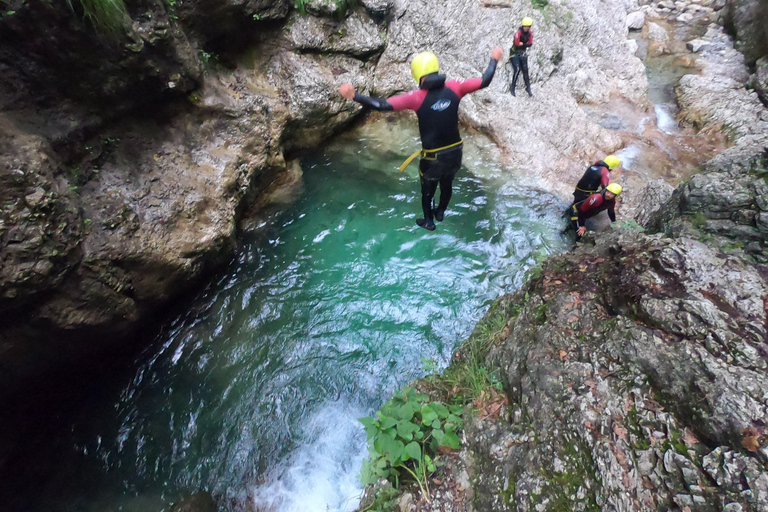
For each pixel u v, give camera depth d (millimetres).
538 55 7812
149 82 4473
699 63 9289
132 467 3924
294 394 4430
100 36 3807
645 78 8633
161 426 4180
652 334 2941
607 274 3748
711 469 2242
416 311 5129
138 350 4668
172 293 4766
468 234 5949
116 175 4367
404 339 4867
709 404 2443
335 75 6828
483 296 5262
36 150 3457
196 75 4969
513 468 2869
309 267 5551
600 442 2629
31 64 3566
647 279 3330
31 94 3646
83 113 4047
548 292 3984
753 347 2596
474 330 4664
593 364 3039
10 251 3090
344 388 4473
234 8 5430
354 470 3885
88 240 3758
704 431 2418
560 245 5789
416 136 7355
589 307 3529
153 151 4781
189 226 4742
